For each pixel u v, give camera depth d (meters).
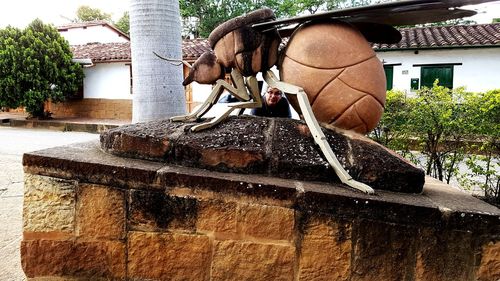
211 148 1.72
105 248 1.71
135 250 1.69
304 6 16.92
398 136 4.96
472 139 4.72
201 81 2.01
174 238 1.66
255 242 1.61
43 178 1.72
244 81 1.95
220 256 1.64
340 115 1.79
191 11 17.81
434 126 4.68
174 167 1.72
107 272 1.72
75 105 14.41
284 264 1.59
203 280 1.66
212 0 17.88
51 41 12.63
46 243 1.73
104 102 13.94
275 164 1.70
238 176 1.66
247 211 1.60
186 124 1.93
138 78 3.13
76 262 1.72
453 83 10.71
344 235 1.55
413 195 1.66
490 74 10.38
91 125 11.80
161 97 3.11
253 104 1.93
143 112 3.12
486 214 1.46
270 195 1.57
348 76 1.75
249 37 1.84
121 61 12.96
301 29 1.87
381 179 1.67
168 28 3.11
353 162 1.69
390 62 11.20
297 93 1.74
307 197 1.54
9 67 12.13
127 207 1.68
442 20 1.84
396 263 1.53
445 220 1.48
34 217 1.73
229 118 1.96
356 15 1.78
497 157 4.71
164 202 1.66
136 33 3.10
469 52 10.48
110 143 1.88
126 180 1.66
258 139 1.78
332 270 1.57
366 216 1.52
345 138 1.79
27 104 12.31
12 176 5.46
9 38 12.09
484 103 4.62
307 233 1.58
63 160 1.69
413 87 11.05
